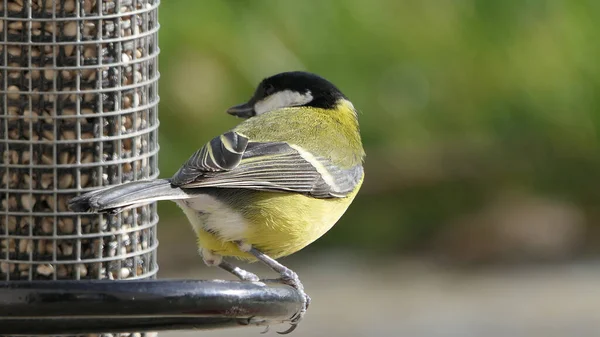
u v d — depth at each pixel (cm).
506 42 1540
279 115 838
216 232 742
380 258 1530
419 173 1588
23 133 770
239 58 1445
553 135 1581
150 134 821
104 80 779
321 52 1481
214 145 733
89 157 779
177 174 701
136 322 688
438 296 1397
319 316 1323
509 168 1594
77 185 775
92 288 634
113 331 688
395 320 1308
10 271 779
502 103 1561
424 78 1538
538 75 1548
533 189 1591
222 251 756
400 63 1527
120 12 782
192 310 642
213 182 708
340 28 1492
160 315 641
